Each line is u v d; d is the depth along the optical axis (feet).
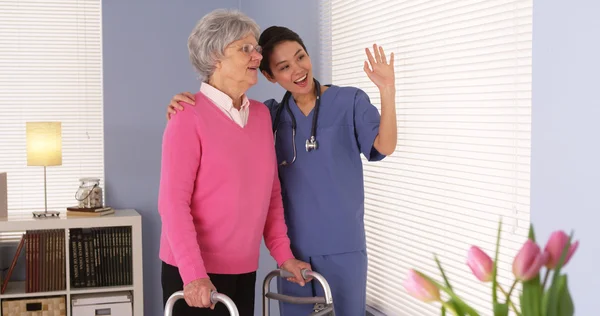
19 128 13.69
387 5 9.14
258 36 6.98
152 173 13.74
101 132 14.06
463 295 7.70
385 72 6.80
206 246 6.86
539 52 5.78
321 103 7.34
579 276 5.38
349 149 7.32
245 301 7.24
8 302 12.21
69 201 13.93
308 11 10.95
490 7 6.98
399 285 9.18
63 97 13.88
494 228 7.16
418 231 8.72
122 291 12.94
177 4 13.73
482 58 7.22
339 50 10.43
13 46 13.65
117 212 13.10
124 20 13.50
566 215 5.51
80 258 12.56
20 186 13.69
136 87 13.61
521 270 3.04
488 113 7.18
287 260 7.02
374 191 9.89
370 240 10.05
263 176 6.97
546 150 5.72
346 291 7.33
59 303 12.38
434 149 8.29
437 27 7.96
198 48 6.82
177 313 6.94
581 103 5.34
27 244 12.28
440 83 8.04
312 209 7.32
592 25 5.22
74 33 13.87
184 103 6.80
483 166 7.25
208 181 6.75
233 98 6.91
